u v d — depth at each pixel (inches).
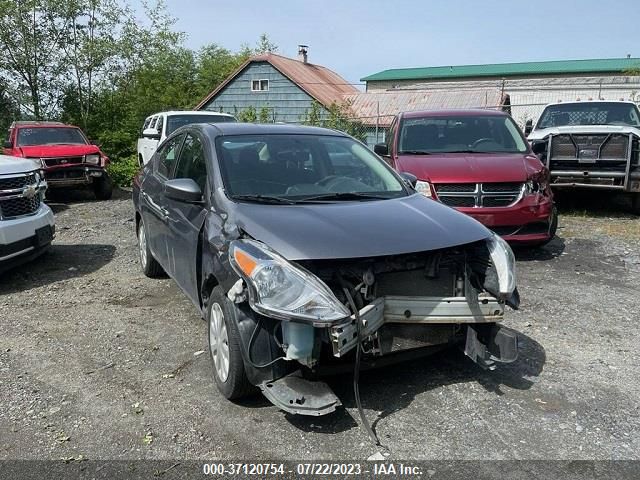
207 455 122.1
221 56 1660.9
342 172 182.2
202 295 162.7
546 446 124.8
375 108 1077.8
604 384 152.5
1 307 217.6
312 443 126.0
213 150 175.6
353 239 133.3
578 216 396.8
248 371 130.6
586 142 368.5
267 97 1196.5
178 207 187.2
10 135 561.0
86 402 143.9
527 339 182.7
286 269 124.6
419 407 140.3
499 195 266.7
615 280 247.8
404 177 199.8
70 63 884.0
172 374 158.7
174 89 1178.0
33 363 166.9
